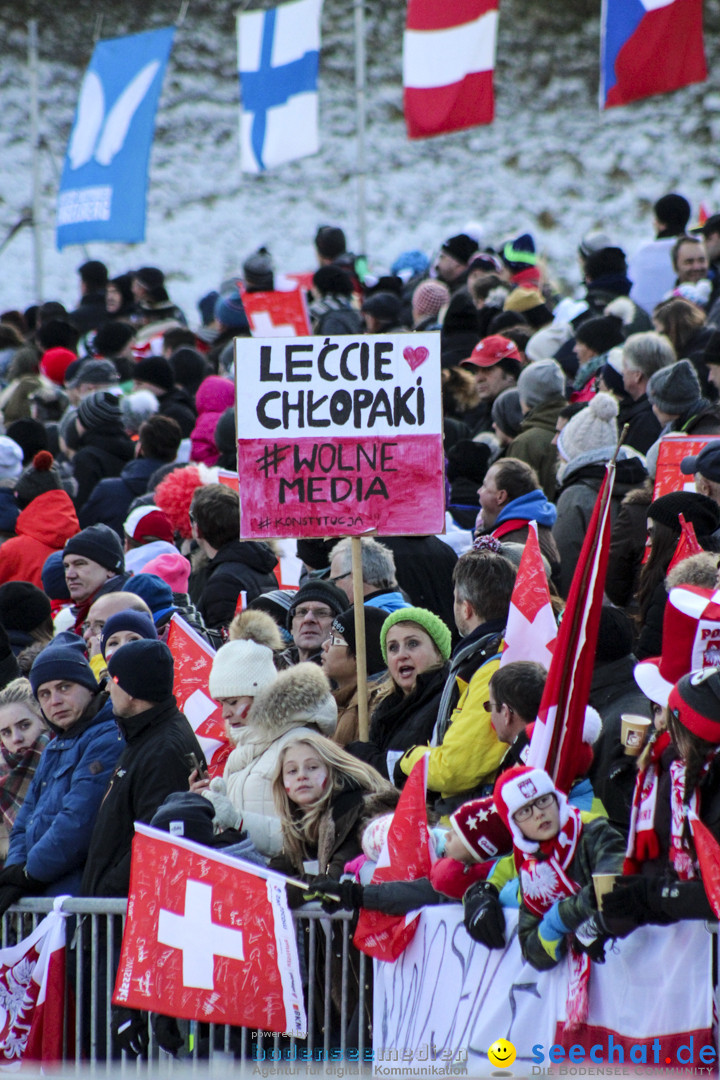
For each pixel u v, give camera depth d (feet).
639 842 43.70
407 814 50.47
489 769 51.37
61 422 113.29
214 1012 51.11
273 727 56.54
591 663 46.09
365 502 62.85
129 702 58.39
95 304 162.71
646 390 86.33
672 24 124.67
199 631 72.43
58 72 234.58
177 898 52.37
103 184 146.10
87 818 58.90
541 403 87.92
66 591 82.58
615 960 43.83
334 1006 52.16
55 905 56.59
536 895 44.80
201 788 57.47
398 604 69.26
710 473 64.64
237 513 78.23
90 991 56.90
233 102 230.27
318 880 50.03
